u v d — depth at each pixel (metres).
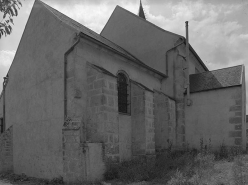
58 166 10.30
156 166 10.20
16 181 11.12
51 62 11.31
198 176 7.93
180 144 15.20
